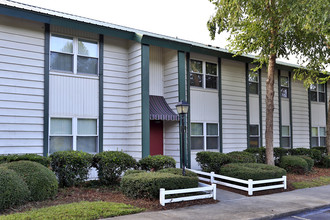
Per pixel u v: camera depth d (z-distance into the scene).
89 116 10.97
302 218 7.36
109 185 9.67
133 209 7.19
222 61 14.80
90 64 11.16
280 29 11.73
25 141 9.60
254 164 11.50
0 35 9.38
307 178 12.67
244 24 12.66
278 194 9.88
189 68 13.48
